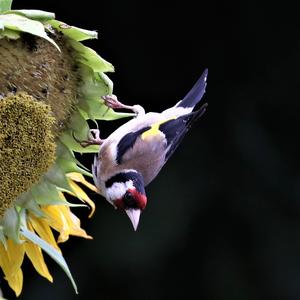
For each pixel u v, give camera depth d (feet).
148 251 42.93
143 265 43.01
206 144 44.88
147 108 44.42
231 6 45.03
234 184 44.96
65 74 22.33
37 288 41.50
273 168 45.37
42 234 22.84
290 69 45.42
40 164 22.26
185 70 44.75
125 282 42.91
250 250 44.88
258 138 45.34
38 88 22.12
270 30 45.29
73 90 22.59
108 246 42.63
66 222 22.90
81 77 22.56
